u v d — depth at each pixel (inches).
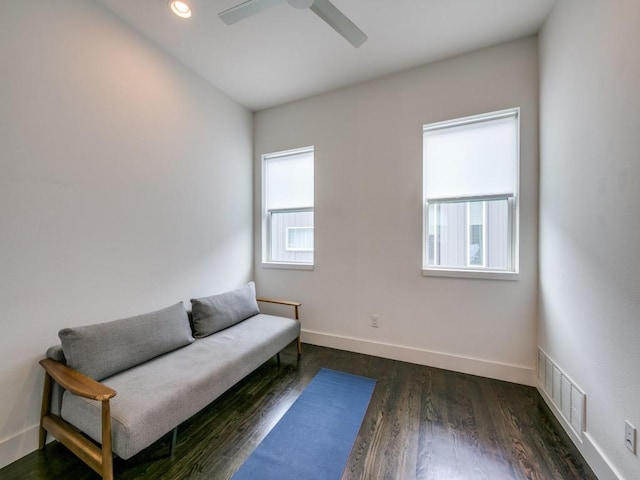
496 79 92.5
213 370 70.8
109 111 77.9
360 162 114.7
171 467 57.7
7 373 58.8
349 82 113.7
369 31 85.7
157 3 74.9
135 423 51.0
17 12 59.9
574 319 64.9
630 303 46.9
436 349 102.7
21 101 60.7
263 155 136.7
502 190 94.7
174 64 97.7
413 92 104.8
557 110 74.0
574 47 65.4
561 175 71.7
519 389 87.2
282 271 132.4
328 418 73.5
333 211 120.3
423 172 104.5
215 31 85.5
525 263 89.7
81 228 71.8
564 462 58.9
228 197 123.1
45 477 55.9
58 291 67.3
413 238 105.8
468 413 75.4
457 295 99.3
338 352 116.3
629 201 47.2
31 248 62.5
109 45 77.7
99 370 62.0
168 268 95.9
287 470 57.1
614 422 50.8
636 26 45.4
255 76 109.3
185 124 102.2
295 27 83.8
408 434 67.3
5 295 58.6
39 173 63.7
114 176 79.4
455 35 87.8
